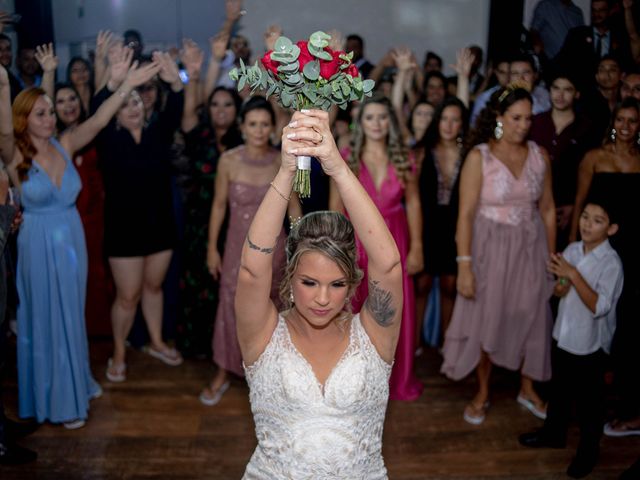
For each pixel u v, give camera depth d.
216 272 3.87
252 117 3.56
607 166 3.71
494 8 5.30
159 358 4.43
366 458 1.65
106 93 3.87
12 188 3.27
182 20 5.53
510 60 4.55
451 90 5.38
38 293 3.37
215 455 3.30
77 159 4.31
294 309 1.71
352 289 1.65
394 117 3.63
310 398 1.60
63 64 4.44
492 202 3.49
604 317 3.06
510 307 3.54
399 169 3.65
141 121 3.89
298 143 1.44
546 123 4.23
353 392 1.61
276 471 1.63
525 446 3.39
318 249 1.55
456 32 7.12
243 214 3.66
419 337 4.48
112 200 3.90
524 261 3.52
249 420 3.65
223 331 3.74
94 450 3.33
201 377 4.18
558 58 4.45
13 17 3.85
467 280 3.54
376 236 1.54
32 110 3.23
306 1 6.96
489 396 3.95
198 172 4.16
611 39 4.32
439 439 3.46
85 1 4.50
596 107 4.23
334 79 1.55
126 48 3.92
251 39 6.98
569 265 3.08
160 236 4.07
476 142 3.62
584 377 3.08
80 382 3.51
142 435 3.48
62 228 3.40
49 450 3.31
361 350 1.66
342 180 1.49
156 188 4.00
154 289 4.28
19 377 3.47
